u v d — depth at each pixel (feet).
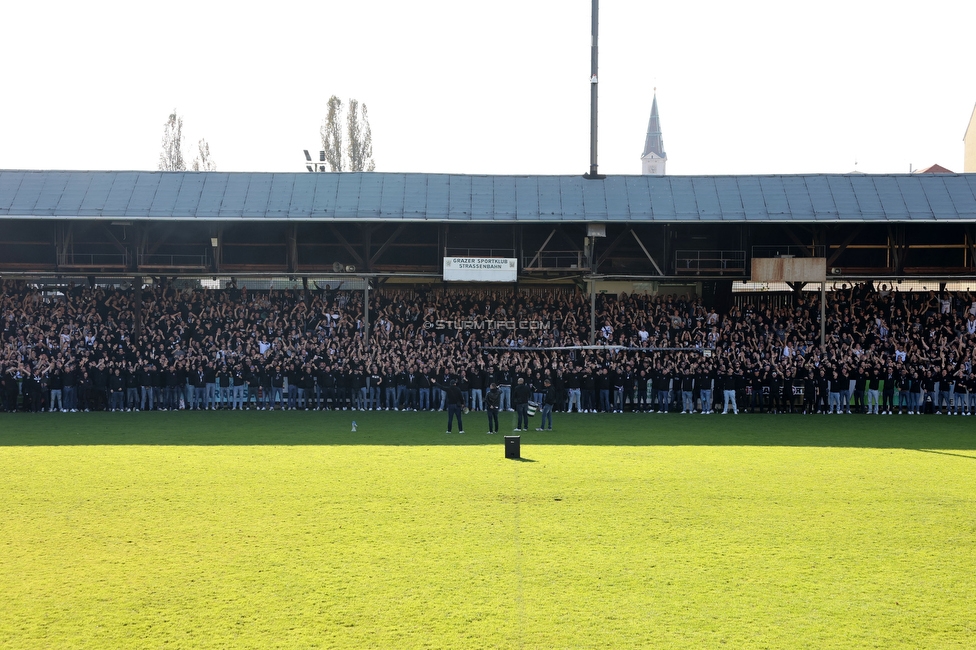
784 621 44.39
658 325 140.97
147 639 41.98
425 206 139.13
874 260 150.71
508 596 47.67
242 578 50.49
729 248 147.54
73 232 146.92
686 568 52.44
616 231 150.20
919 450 94.27
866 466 84.28
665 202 139.74
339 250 149.79
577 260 148.77
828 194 139.85
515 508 66.59
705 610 45.83
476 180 143.43
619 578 50.60
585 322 144.05
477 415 125.18
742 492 72.28
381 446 95.71
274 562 53.36
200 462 85.30
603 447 95.61
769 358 132.57
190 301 145.28
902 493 72.18
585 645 41.37
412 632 42.83
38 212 135.54
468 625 43.68
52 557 54.44
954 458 89.04
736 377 130.82
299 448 94.02
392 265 149.79
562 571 51.78
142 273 141.38
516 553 55.16
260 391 135.54
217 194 139.64
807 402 130.00
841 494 71.77
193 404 132.57
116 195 138.72
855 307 144.36
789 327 139.85
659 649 40.98
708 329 140.26
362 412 128.47
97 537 58.70
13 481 76.13
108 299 143.95
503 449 93.81
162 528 60.90
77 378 130.72
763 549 56.34
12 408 129.39
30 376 128.57
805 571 52.08
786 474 80.02
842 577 51.06
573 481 76.38
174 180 141.38
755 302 157.99
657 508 66.74
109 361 132.05
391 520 62.95
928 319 140.05
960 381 128.98
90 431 107.24
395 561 53.52
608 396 131.64
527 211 138.82
